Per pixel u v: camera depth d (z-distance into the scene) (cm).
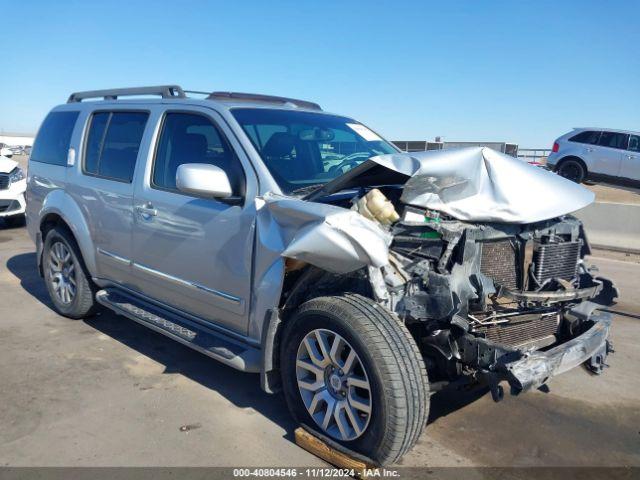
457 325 296
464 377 319
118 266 455
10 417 353
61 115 557
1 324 525
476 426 358
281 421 356
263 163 351
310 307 305
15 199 1038
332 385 308
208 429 344
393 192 357
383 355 275
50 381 405
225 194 342
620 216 1016
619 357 480
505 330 330
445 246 303
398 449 280
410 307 298
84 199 485
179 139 408
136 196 423
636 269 854
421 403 278
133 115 458
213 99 418
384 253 280
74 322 534
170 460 311
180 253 387
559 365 298
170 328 397
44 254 555
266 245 324
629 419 373
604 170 1479
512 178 326
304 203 309
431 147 1972
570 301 347
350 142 437
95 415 358
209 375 422
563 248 348
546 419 370
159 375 420
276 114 409
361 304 293
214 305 370
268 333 321
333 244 282
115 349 469
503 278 327
